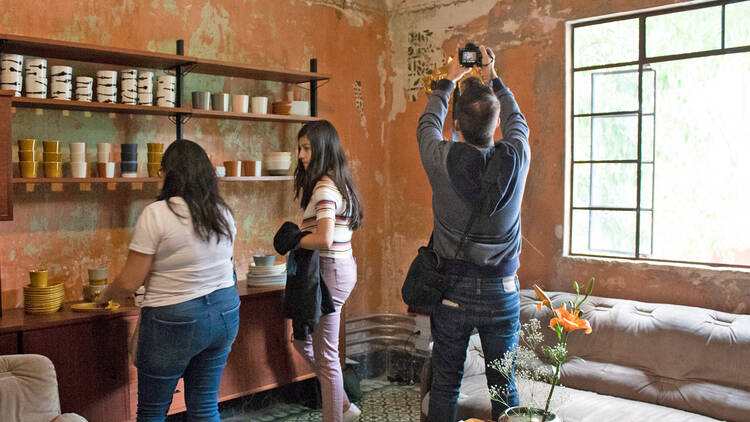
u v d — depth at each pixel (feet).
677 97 11.47
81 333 9.57
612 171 12.21
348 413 10.77
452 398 6.68
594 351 10.07
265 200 13.33
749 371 8.69
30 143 9.62
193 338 7.93
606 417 8.51
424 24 14.85
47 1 10.35
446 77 6.98
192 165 8.00
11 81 9.38
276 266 12.03
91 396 9.66
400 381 15.06
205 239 7.89
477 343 10.68
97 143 10.71
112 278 11.32
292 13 13.62
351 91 14.80
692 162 11.39
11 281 10.22
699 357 9.14
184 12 11.98
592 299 10.82
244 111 11.98
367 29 15.10
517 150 6.18
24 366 6.63
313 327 10.03
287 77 12.84
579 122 12.57
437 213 6.56
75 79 10.30
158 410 8.14
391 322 15.51
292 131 13.76
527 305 11.05
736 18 10.77
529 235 13.01
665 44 11.53
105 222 11.23
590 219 12.46
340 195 9.96
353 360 14.75
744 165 10.89
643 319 9.93
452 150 6.25
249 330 11.41
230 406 12.23
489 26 13.66
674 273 11.06
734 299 10.42
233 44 12.71
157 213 7.72
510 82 13.32
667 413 8.68
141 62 10.96
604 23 12.18
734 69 10.89
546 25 12.73
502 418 5.78
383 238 15.62
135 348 8.43
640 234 11.88
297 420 12.27
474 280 6.35
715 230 11.21
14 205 10.21
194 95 11.40
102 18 10.96
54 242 10.66
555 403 6.63
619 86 12.09
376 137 15.39
